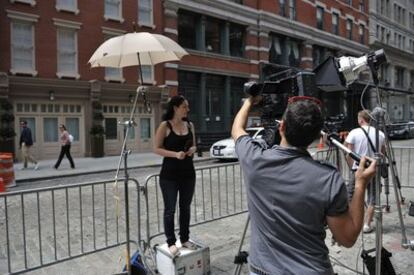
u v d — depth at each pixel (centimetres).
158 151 373
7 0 1490
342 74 341
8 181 1009
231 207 666
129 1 1861
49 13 1605
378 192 269
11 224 591
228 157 1457
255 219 186
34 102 1570
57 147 1648
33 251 476
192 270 361
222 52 2342
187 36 2166
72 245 494
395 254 426
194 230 541
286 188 173
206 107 2262
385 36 4078
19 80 1512
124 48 362
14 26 1523
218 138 2222
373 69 323
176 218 537
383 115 317
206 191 796
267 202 178
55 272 407
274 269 174
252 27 2477
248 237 503
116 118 1828
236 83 2448
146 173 1230
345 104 2945
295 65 2858
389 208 607
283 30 2675
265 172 179
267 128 268
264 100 285
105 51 368
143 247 409
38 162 1519
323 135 243
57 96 1627
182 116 376
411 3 4669
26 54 1555
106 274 399
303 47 2911
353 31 3497
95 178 1159
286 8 2717
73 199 752
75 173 1218
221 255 434
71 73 1672
